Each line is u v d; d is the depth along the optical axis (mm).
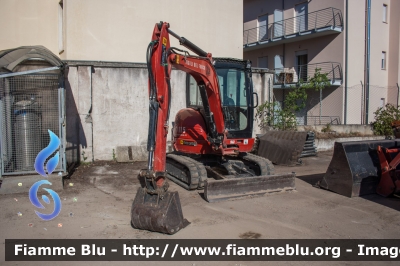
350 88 19172
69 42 12164
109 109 10828
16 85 8109
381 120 17516
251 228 5492
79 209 6371
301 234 5301
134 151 10930
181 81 11781
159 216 5055
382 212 6359
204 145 7914
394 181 7270
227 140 7555
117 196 7238
